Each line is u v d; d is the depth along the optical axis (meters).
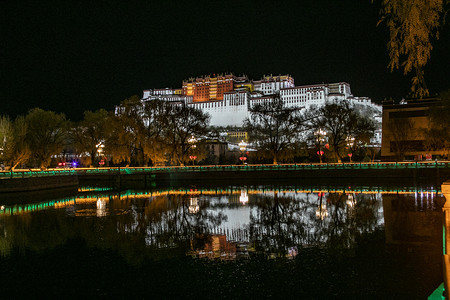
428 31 8.62
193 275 14.52
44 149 74.19
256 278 14.03
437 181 57.88
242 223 25.58
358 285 13.06
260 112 78.62
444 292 7.16
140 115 75.62
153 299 12.28
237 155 123.00
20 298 12.61
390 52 9.15
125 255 17.62
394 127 80.00
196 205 35.69
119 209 33.69
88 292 13.05
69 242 20.48
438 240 19.50
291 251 17.81
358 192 44.88
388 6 9.09
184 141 77.94
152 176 68.44
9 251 18.67
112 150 71.94
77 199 43.06
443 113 53.66
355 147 77.12
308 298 12.02
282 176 66.94
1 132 58.62
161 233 22.58
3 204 38.91
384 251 17.48
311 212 29.83
